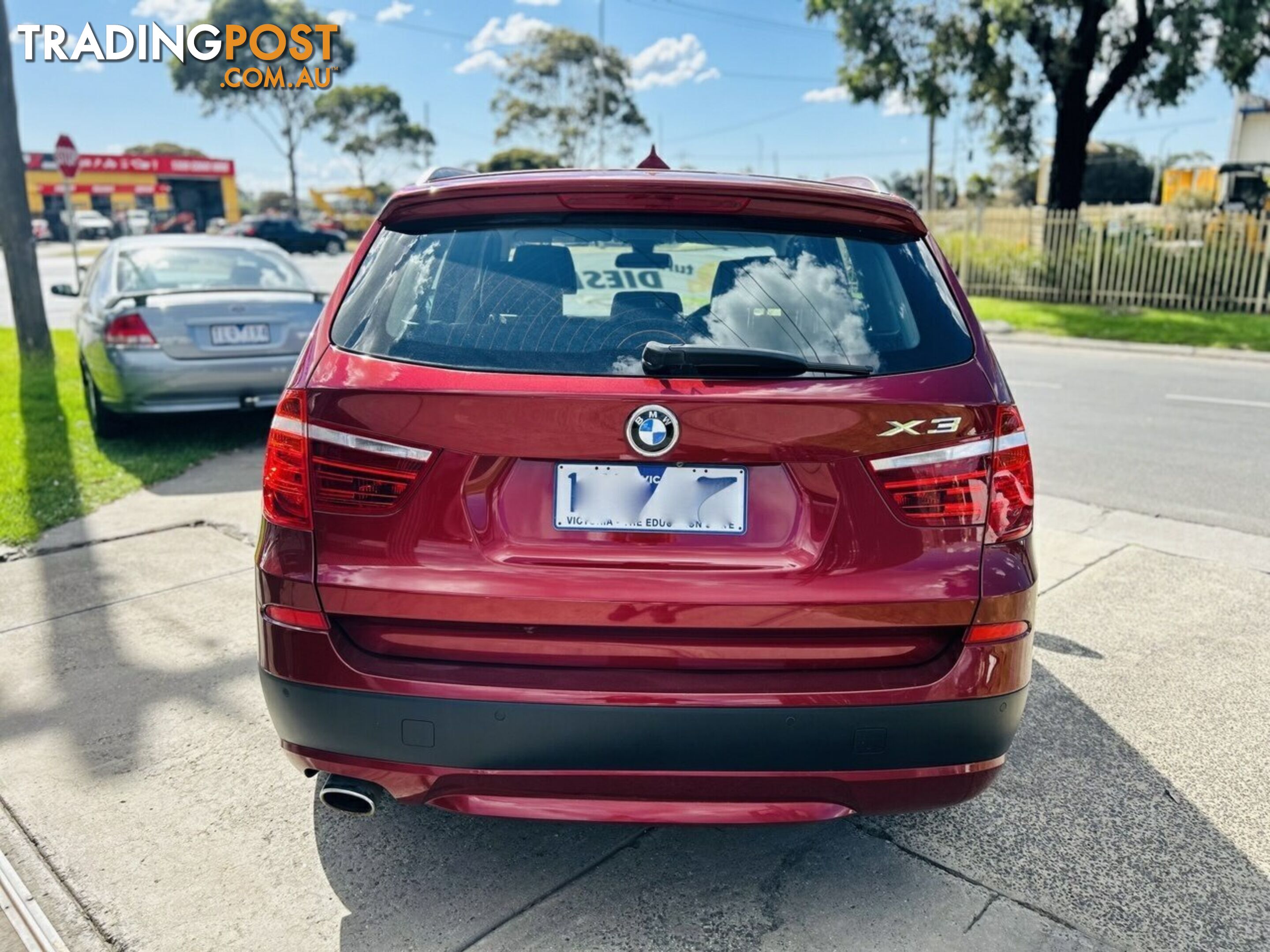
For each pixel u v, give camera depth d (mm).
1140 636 3902
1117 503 5727
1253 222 16234
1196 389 9961
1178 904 2352
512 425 2008
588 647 2035
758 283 2201
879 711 2020
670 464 2021
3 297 19688
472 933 2252
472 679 2025
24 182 9750
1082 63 18422
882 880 2438
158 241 7574
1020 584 2098
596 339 2098
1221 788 2850
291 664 2096
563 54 52688
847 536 2037
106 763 2955
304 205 63094
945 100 19094
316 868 2486
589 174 2320
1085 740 3113
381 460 2041
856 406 2014
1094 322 15477
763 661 2045
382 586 2043
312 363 2143
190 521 5238
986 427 2074
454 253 2258
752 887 2416
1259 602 4246
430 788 2088
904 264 2285
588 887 2412
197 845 2572
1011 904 2348
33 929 2264
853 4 18531
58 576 4430
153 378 6301
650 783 2037
